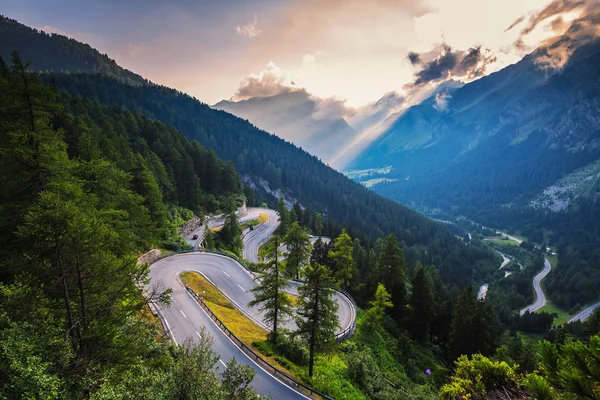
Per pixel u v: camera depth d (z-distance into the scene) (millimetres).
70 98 87125
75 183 22453
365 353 32719
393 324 46562
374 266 58344
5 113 19312
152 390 11133
